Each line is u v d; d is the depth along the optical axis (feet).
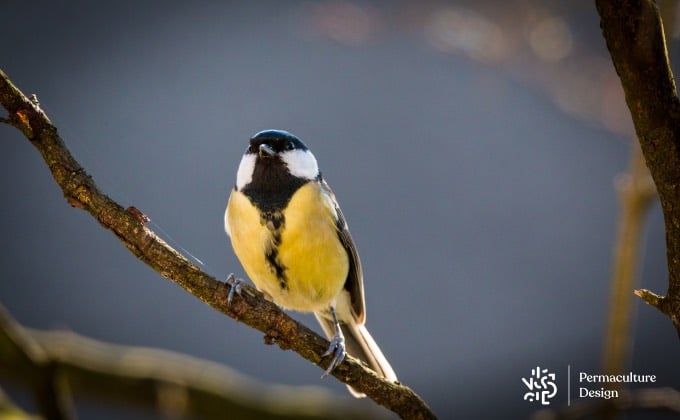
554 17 26.40
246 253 20.77
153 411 20.34
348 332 23.24
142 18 50.29
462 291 41.83
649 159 11.91
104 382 20.24
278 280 20.79
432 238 43.96
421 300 42.04
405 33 26.40
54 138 14.35
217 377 21.26
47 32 48.57
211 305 15.15
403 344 40.55
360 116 47.29
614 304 19.62
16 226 42.93
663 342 38.55
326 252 20.61
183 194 43.91
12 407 18.19
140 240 14.57
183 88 48.44
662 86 11.46
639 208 19.54
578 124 45.27
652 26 11.10
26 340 19.20
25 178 44.50
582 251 42.80
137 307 41.04
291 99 47.96
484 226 44.16
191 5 51.29
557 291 41.55
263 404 20.72
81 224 43.55
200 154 45.73
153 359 21.22
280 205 20.39
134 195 43.60
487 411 37.78
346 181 45.03
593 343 38.91
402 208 44.86
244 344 40.45
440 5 26.35
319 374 39.81
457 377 39.04
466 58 26.55
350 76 48.70
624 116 26.30
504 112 46.47
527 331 40.50
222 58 49.62
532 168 45.65
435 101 47.50
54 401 18.94
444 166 45.85
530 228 43.75
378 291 41.98
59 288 41.39
